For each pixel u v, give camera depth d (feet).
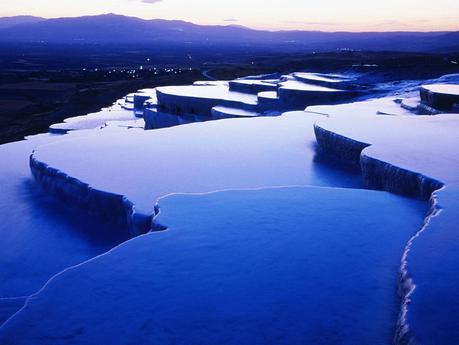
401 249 11.63
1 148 35.78
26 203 22.63
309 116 37.91
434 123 26.21
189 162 23.94
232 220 13.62
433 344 7.07
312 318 8.80
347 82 65.16
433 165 16.89
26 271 16.78
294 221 13.53
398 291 9.48
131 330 8.65
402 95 50.83
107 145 27.81
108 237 18.76
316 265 10.82
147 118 63.41
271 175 21.94
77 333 8.61
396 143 20.98
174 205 14.97
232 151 26.43
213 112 55.21
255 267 10.79
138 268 10.89
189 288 9.98
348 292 9.65
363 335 8.27
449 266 9.36
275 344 8.13
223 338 8.32
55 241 18.71
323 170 22.98
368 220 13.60
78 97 158.40
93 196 19.88
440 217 11.92
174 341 8.30
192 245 12.01
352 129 25.25
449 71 68.18
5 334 8.61
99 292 9.95
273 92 59.72
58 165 23.47
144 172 22.12
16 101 185.88
